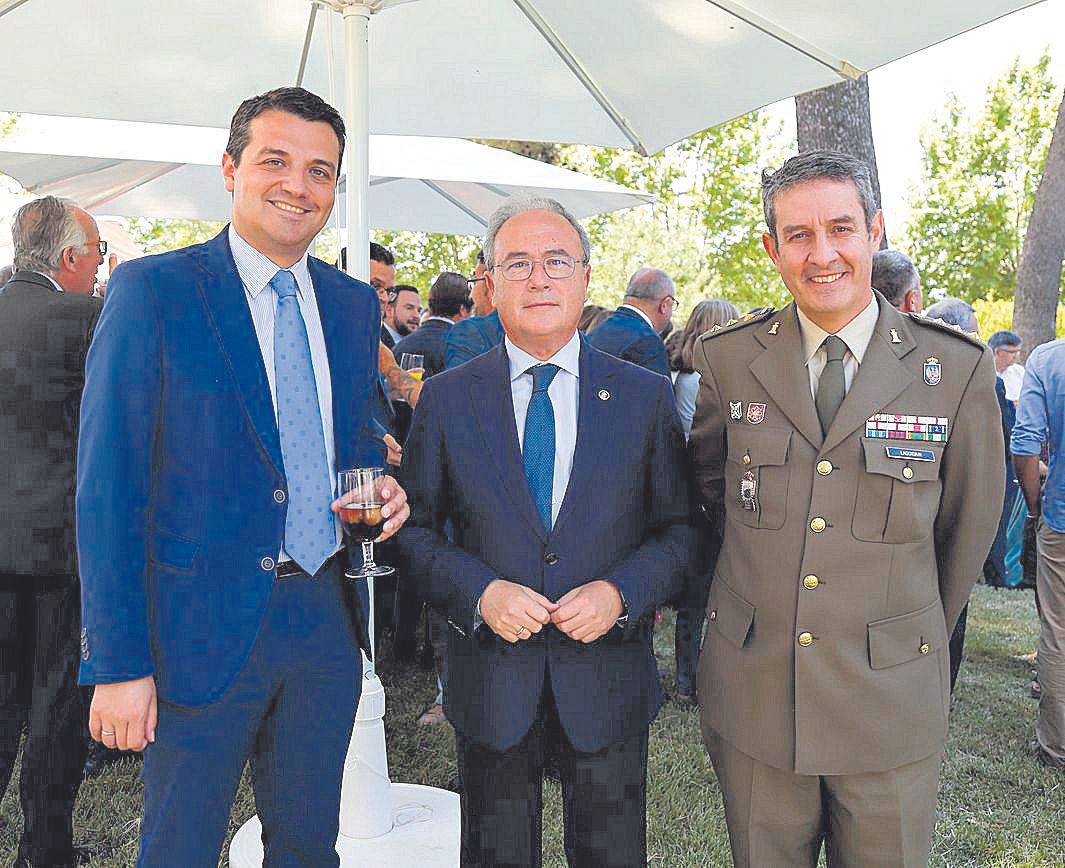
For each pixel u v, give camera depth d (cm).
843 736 171
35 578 256
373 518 173
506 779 185
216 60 310
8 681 258
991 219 2361
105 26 281
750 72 294
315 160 173
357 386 191
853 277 169
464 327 352
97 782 331
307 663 181
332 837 189
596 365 193
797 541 174
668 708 411
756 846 183
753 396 182
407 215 664
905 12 241
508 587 176
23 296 256
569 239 183
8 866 276
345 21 263
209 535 168
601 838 184
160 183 586
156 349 165
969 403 172
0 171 500
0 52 285
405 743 371
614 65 314
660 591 183
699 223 1995
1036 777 339
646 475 193
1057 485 349
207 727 170
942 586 190
